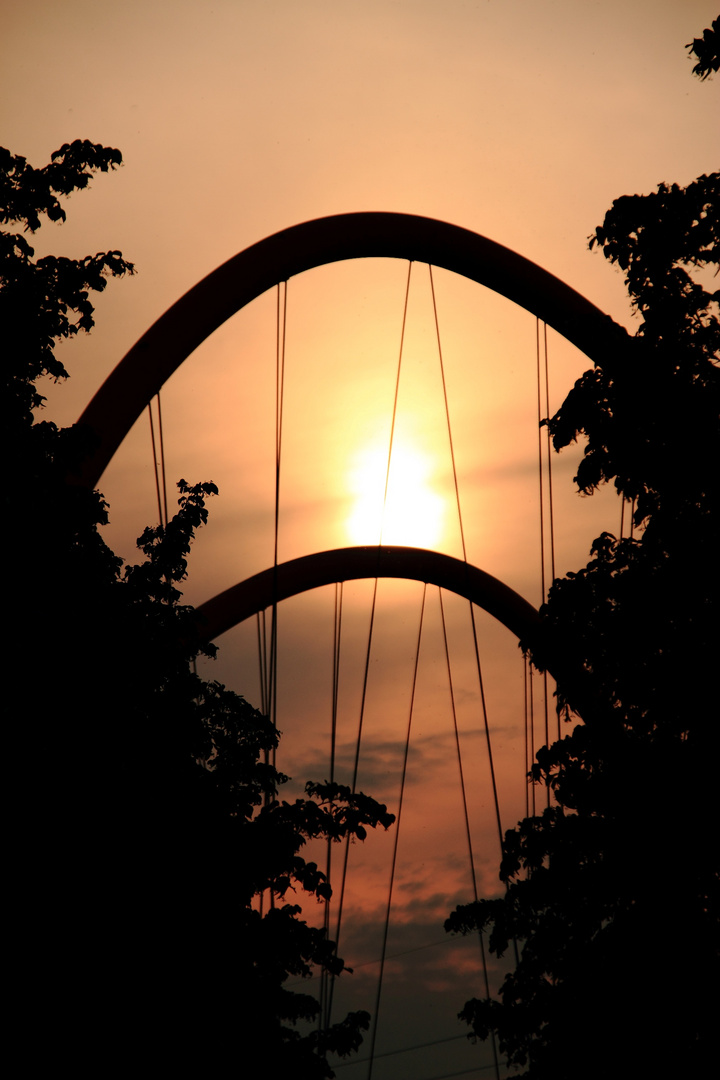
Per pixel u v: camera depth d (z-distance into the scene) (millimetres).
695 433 24781
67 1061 19531
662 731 25297
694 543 24812
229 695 32906
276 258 52812
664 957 23688
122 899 21375
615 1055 24094
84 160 25562
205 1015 21938
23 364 24250
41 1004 19562
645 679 25062
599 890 25812
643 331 25891
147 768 23328
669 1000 23516
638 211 25688
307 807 26109
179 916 22172
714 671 24312
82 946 20422
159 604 25953
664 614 24906
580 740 26312
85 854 21094
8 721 20750
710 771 23953
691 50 25609
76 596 22984
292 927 26047
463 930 37156
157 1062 20734
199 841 23406
